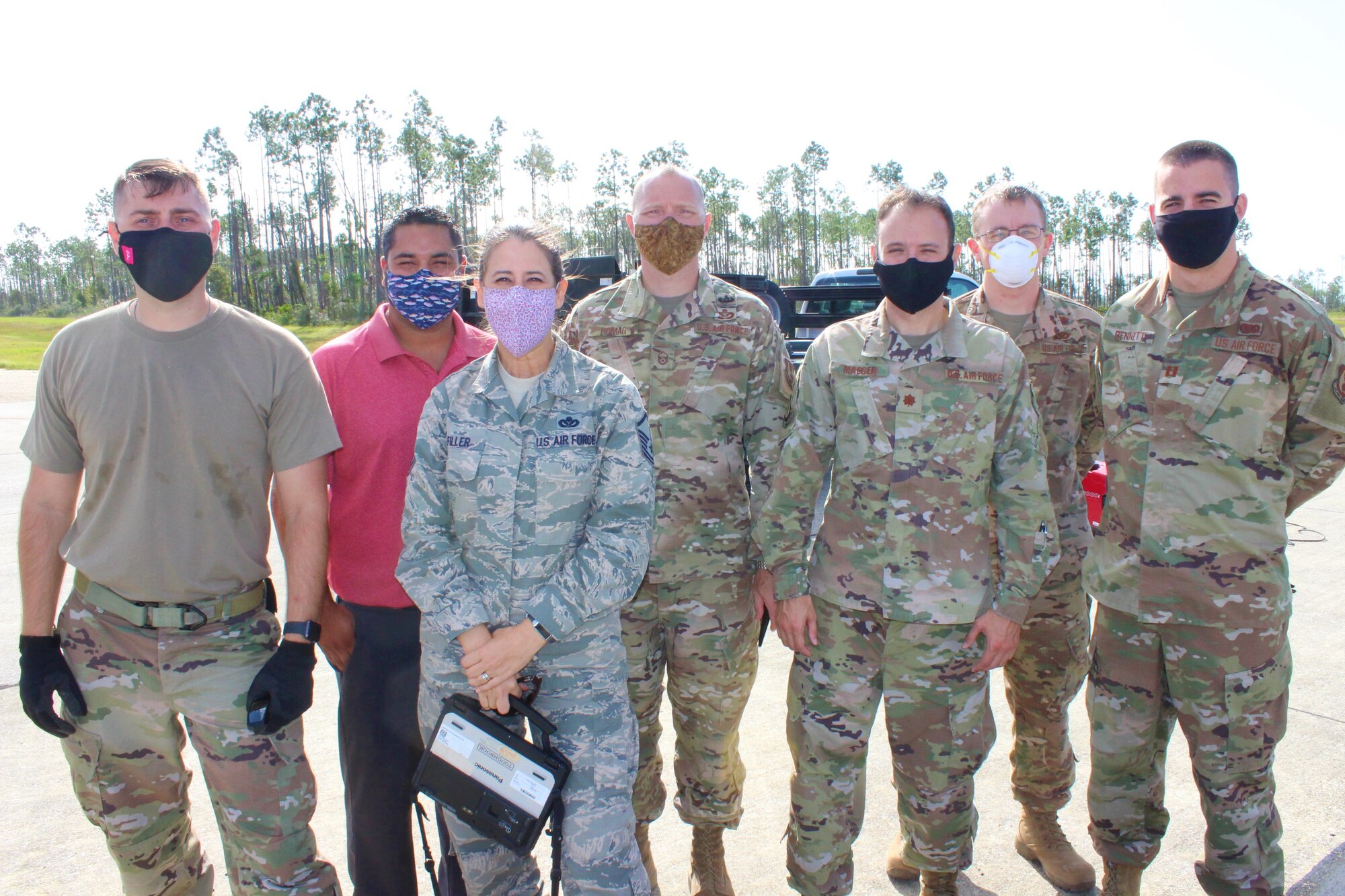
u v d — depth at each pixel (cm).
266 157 6656
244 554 204
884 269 221
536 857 262
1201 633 217
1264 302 215
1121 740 231
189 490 195
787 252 7094
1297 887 242
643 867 195
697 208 247
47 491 198
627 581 189
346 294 6438
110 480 192
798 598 234
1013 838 273
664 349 255
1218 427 216
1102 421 266
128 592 195
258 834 199
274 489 220
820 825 227
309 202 6869
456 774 183
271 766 198
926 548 222
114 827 201
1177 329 224
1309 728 342
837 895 229
